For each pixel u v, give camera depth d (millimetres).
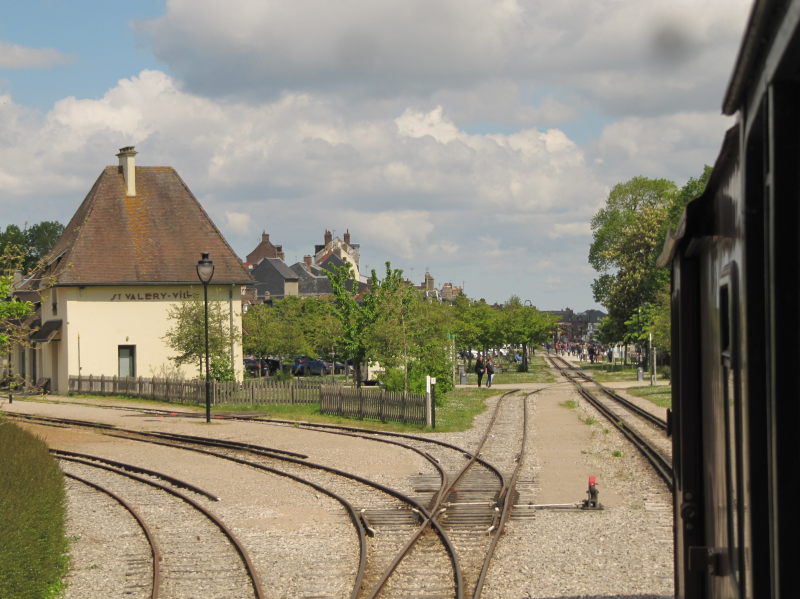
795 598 3729
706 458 6715
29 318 67188
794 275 3688
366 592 13156
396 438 33000
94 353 62188
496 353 130875
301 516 19469
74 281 61219
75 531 18375
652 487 21375
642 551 14984
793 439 3734
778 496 3754
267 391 47812
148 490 23688
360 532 16844
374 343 47906
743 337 4219
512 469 24906
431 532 17062
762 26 3410
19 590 11180
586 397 54500
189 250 65000
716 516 6043
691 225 6105
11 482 13000
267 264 139125
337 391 41719
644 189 106062
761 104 3770
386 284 49344
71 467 28141
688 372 7203
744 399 4227
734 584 5023
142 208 65750
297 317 73750
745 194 4141
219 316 54531
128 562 15578
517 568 14156
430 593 12898
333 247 178375
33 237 157500
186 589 13828
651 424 37062
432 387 36000
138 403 52469
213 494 22422
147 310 63406
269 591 13516
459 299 108500
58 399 56062
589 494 19094
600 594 12594
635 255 93875
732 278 4832
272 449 29953
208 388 40406
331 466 26312
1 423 20078
